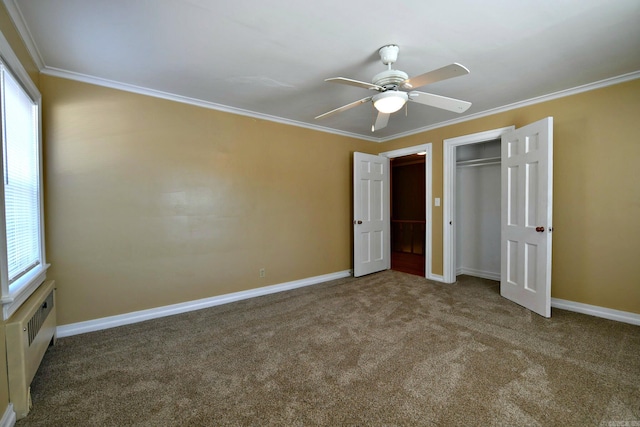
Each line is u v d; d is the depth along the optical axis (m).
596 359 2.00
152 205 2.88
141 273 2.83
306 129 4.05
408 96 2.16
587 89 2.77
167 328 2.62
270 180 3.70
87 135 2.56
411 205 6.98
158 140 2.90
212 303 3.23
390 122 3.94
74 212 2.51
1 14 1.57
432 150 4.14
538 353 2.09
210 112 3.22
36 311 1.77
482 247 4.39
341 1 1.61
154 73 2.48
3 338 1.47
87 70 2.42
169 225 2.97
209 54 2.19
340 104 3.25
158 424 1.46
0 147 1.49
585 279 2.85
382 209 4.79
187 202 3.08
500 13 1.72
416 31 1.90
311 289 3.82
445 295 3.47
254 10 1.69
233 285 3.40
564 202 2.95
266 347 2.24
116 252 2.70
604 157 2.71
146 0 1.59
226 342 2.34
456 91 2.89
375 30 1.89
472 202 4.50
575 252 2.90
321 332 2.50
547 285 2.71
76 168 2.52
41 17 1.73
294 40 2.00
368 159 4.52
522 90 2.88
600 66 2.40
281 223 3.80
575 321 2.64
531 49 2.13
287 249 3.87
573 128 2.88
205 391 1.72
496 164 4.23
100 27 1.84
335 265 4.40
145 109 2.83
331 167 4.34
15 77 1.80
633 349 2.12
